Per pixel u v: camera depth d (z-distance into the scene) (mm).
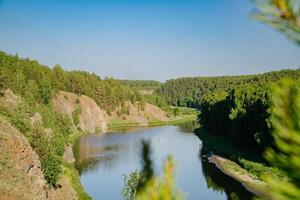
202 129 119688
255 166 59938
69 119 110188
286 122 1977
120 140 99188
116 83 178375
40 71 124312
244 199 47156
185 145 88875
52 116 80250
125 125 153375
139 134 115125
